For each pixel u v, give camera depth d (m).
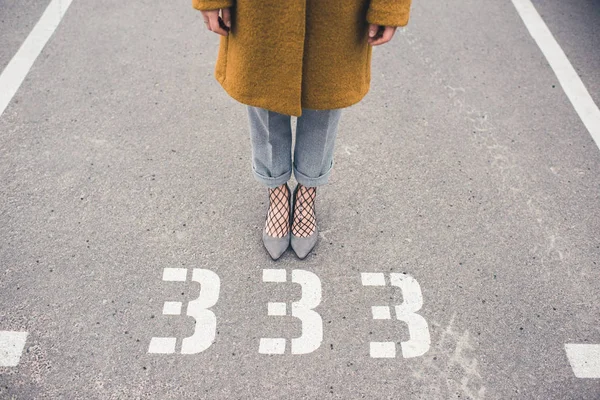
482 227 2.85
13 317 2.38
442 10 4.32
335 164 3.12
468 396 2.25
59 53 3.71
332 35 1.79
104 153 3.10
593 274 2.68
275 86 1.89
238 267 2.63
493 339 2.42
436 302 2.54
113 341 2.34
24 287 2.49
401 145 3.26
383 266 2.66
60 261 2.60
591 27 4.23
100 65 3.65
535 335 2.44
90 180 2.96
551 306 2.55
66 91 3.45
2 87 3.44
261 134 2.25
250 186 3.00
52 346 2.31
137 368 2.27
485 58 3.90
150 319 2.42
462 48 3.98
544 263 2.71
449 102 3.55
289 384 2.25
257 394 2.22
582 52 3.99
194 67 3.69
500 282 2.63
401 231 2.82
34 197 2.85
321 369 2.30
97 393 2.19
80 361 2.27
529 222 2.89
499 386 2.28
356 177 3.06
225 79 2.02
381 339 2.40
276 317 2.45
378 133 3.32
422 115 3.46
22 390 2.18
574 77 3.78
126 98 3.44
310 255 2.69
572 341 2.43
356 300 2.53
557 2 4.48
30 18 3.97
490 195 3.01
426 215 2.89
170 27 4.00
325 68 1.88
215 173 3.05
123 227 2.76
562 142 3.33
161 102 3.44
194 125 3.31
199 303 2.48
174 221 2.80
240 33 1.79
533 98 3.61
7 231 2.70
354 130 3.33
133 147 3.15
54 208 2.81
